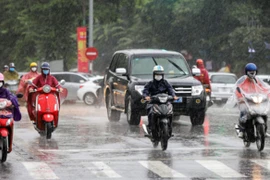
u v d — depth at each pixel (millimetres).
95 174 23953
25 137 35281
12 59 108750
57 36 96875
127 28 133750
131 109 40906
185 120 46156
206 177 23375
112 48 139750
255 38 104375
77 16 96188
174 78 41594
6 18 109875
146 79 41156
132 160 27141
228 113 54031
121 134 36562
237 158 27641
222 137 35188
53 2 93938
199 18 114688
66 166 25656
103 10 96812
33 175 23719
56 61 92625
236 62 109438
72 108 63219
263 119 30047
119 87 43438
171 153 29109
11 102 26844
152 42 123812
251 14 106000
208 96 50875
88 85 70750
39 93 34906
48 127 34031
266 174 23969
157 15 119625
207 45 115812
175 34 119125
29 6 97500
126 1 98562
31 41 101625
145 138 34688
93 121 45406
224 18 112750
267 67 109000
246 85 30156
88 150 30094
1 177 23312
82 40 85062
